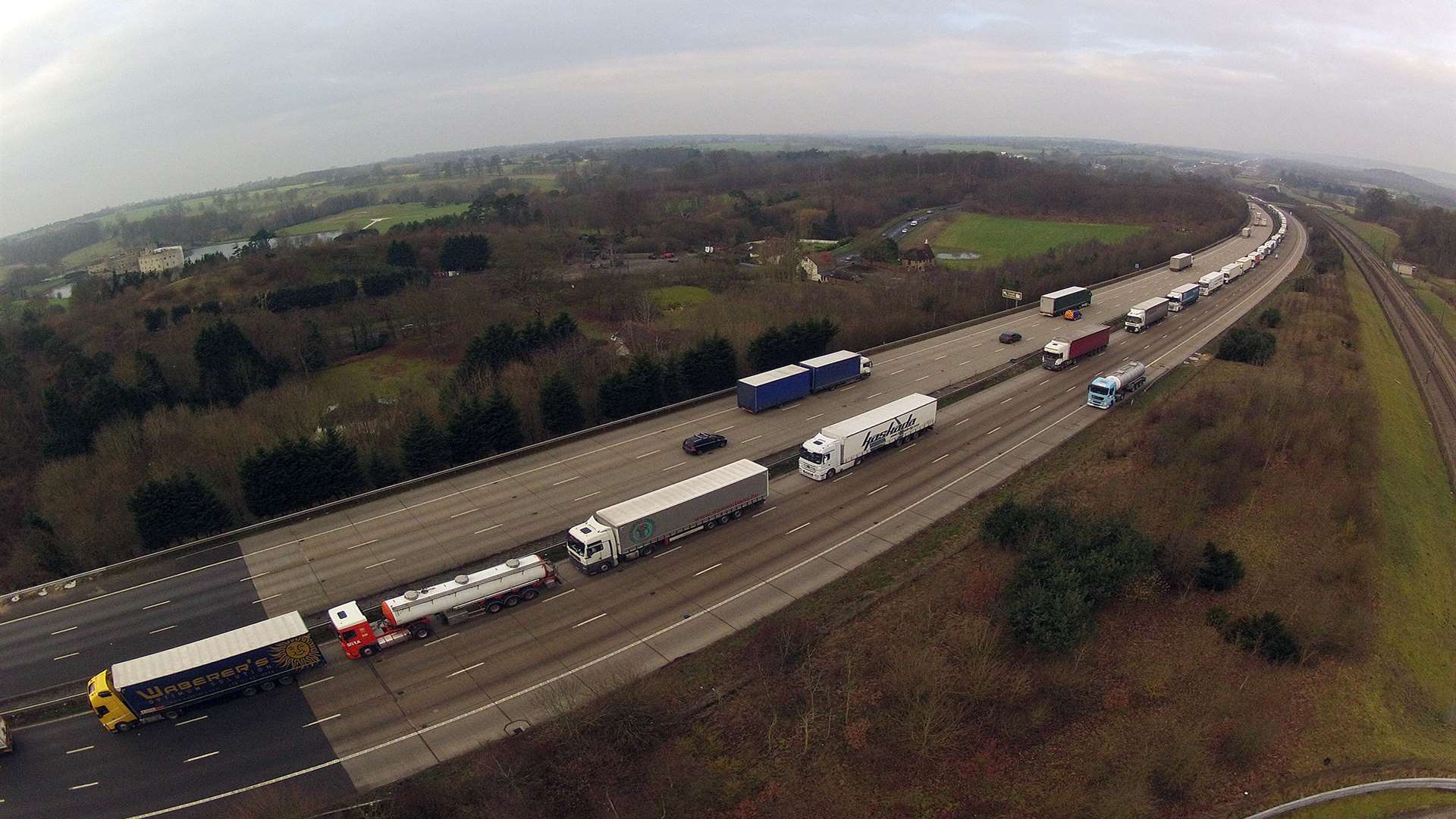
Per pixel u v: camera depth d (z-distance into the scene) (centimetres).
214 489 5981
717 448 6675
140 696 3656
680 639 4253
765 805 3212
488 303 11256
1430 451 7456
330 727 3716
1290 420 6388
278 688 4000
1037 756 3475
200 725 3769
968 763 3422
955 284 11812
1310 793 3409
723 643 4206
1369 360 9219
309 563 5181
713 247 18212
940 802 3241
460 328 10662
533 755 3416
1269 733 3606
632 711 3616
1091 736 3597
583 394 7656
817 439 6150
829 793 3262
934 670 3769
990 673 3747
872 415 6544
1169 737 3588
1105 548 4541
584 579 4862
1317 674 4100
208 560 5272
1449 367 10175
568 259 15875
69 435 7431
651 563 5031
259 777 3431
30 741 3738
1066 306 10888
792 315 10319
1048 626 3941
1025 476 6103
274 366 9256
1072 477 6056
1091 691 3862
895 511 5612
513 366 8062
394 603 4197
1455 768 3662
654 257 16925
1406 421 7800
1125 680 3950
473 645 4262
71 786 3441
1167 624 4381
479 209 18512
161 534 5350
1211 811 3294
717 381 8000
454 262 14138
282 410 7612
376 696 3906
